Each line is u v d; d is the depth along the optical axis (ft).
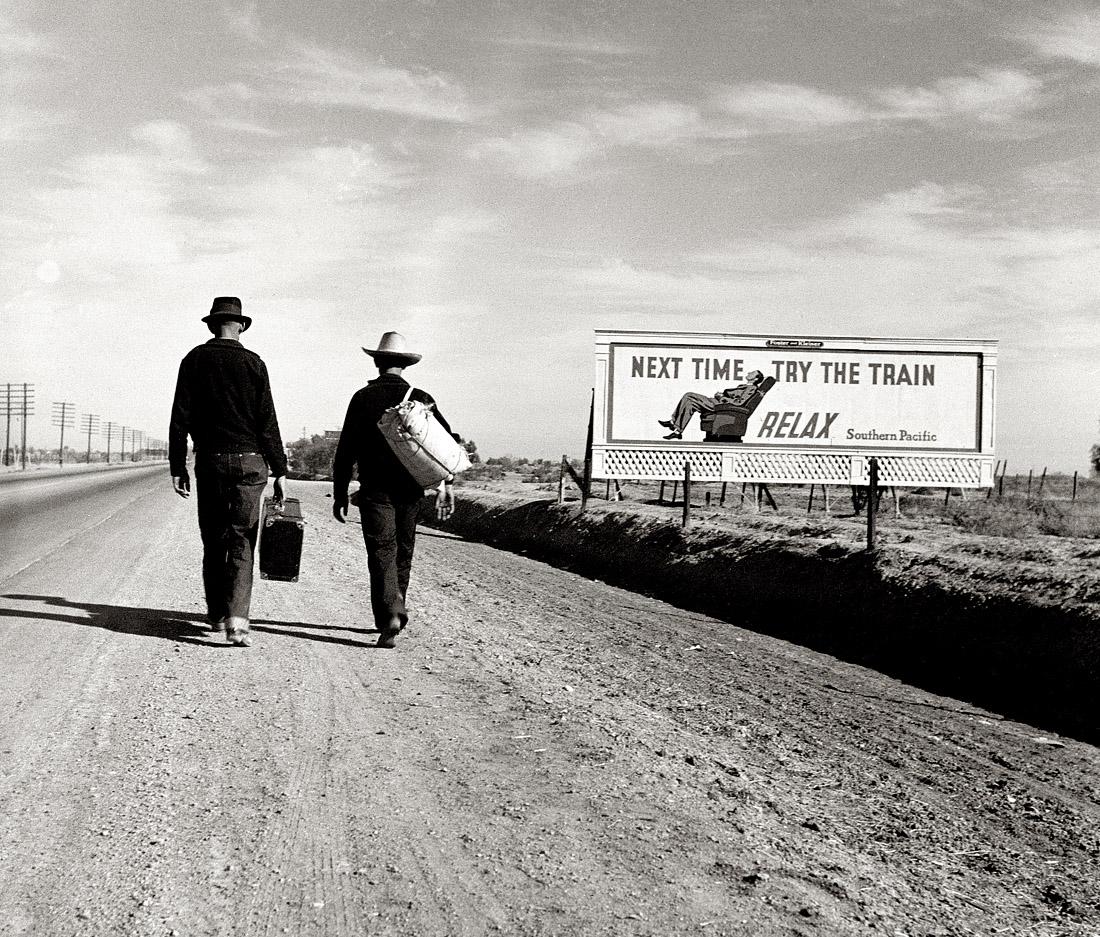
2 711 19.93
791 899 13.26
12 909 11.78
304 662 25.82
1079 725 27.45
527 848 14.37
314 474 318.24
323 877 13.02
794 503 109.81
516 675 27.20
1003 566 38.78
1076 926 13.92
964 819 18.83
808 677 32.63
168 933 11.33
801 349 55.31
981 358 54.34
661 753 20.62
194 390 26.18
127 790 15.90
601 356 56.13
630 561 62.64
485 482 181.98
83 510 87.35
